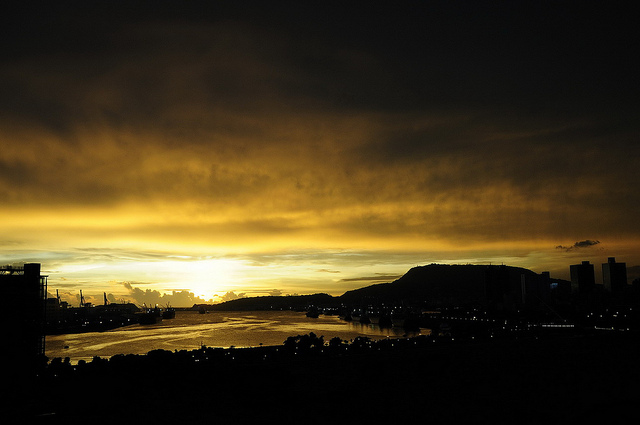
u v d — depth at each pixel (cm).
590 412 10162
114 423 9375
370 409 10869
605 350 19450
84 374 14038
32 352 12838
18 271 13188
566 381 13900
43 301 13488
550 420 9881
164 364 15638
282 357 19412
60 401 10944
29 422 9356
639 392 11988
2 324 12375
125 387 12450
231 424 9462
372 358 18638
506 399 11894
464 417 10256
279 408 10781
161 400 11212
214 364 17000
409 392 12675
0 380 12138
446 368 16188
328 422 9756
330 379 14550
